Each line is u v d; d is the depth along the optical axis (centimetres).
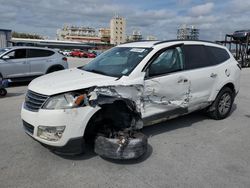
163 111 471
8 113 632
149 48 472
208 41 593
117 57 492
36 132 375
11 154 406
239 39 2414
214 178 357
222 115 613
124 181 343
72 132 367
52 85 392
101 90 383
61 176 350
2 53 1038
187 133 521
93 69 484
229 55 629
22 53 1083
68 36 14162
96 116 390
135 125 415
